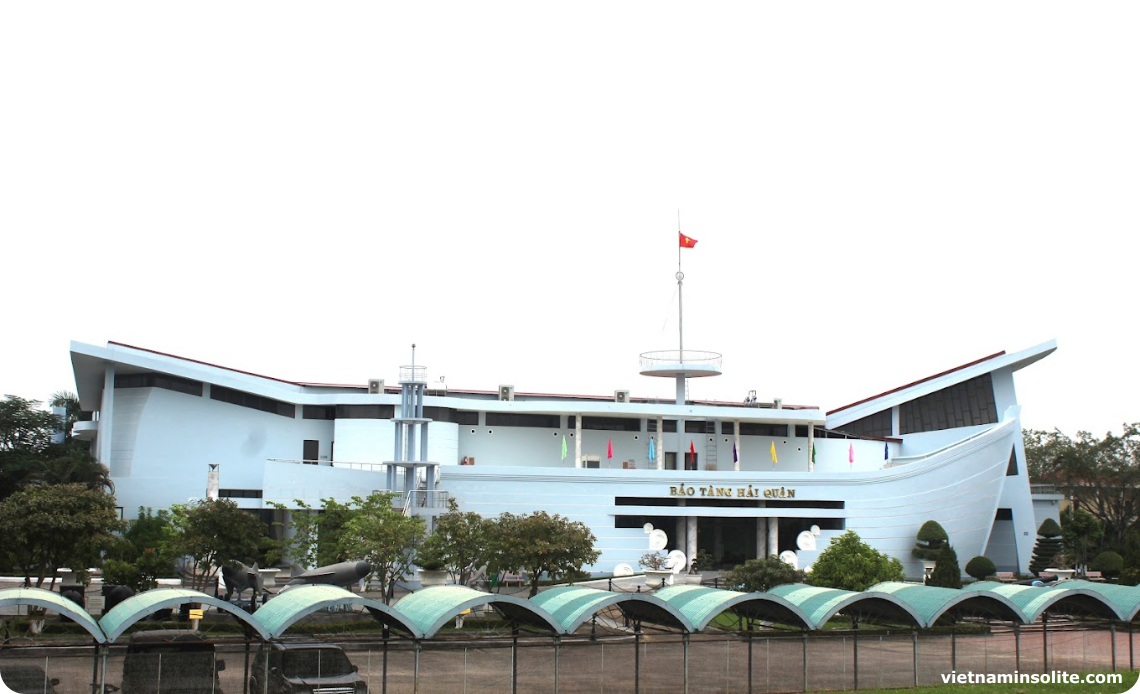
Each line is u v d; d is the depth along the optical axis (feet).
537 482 284.41
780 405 346.74
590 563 224.12
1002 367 342.44
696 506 296.92
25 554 186.39
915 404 366.63
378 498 233.96
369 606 127.85
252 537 207.82
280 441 299.38
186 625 176.14
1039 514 376.68
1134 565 265.34
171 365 285.02
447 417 300.81
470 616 192.95
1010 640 182.39
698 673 147.84
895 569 236.63
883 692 135.95
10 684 121.60
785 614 150.00
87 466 277.44
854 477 306.55
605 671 148.36
